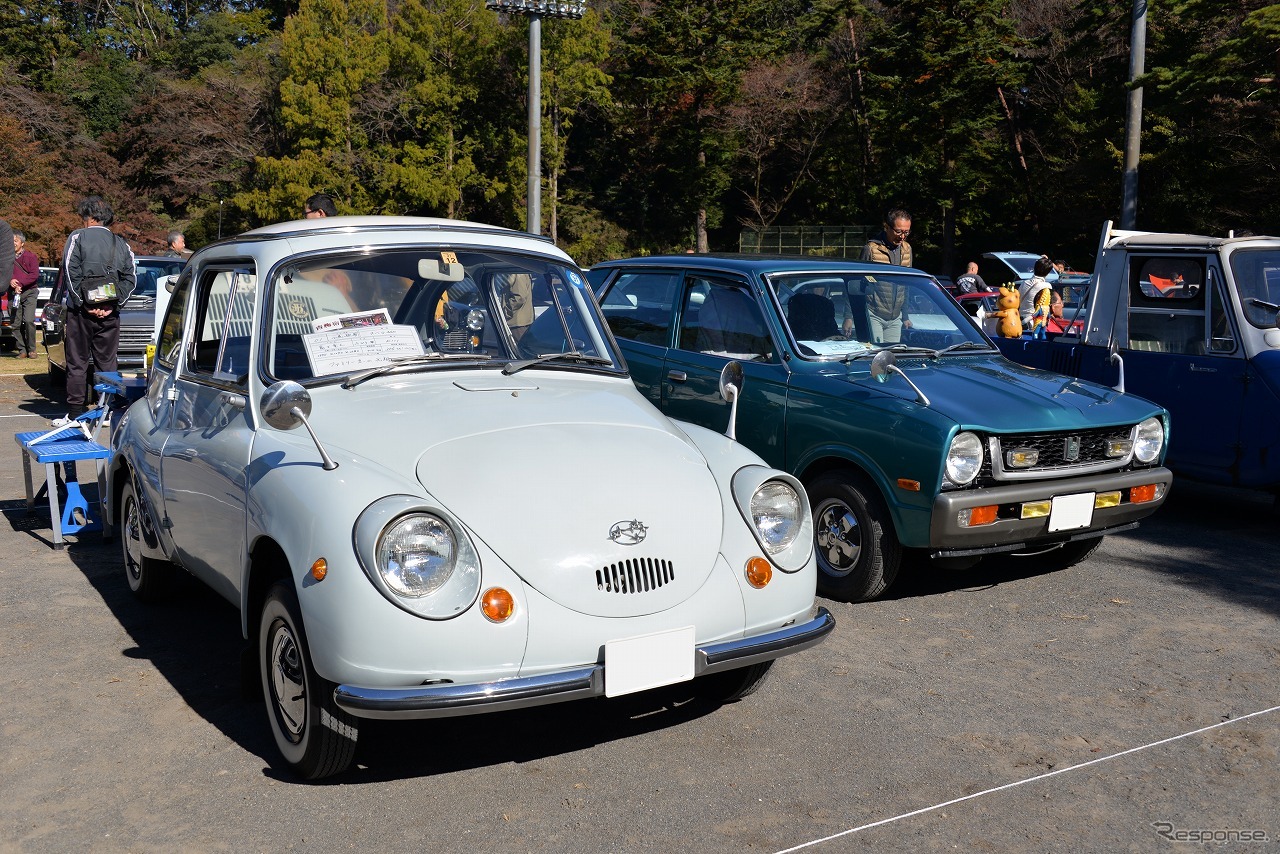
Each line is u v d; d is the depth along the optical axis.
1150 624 5.50
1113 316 8.10
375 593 3.28
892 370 5.74
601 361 4.73
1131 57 20.23
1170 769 3.88
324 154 44.50
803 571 3.94
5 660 4.91
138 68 67.56
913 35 41.25
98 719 4.27
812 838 3.39
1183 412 7.61
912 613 5.68
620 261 7.89
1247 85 21.05
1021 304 12.92
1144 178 31.17
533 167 21.98
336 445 3.77
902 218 9.15
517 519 3.51
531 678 3.35
